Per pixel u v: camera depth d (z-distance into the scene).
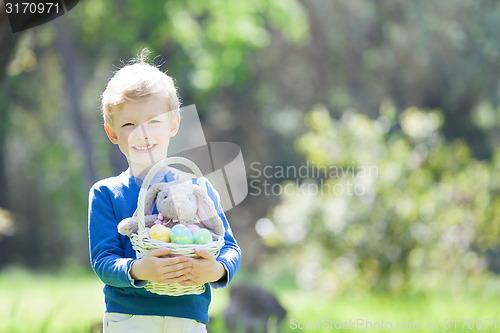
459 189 14.62
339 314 10.59
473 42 26.64
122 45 21.84
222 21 19.84
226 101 28.48
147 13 19.02
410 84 27.45
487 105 27.67
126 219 3.86
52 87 27.50
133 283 3.72
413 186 14.30
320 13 26.97
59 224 31.48
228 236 4.18
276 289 15.52
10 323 7.60
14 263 30.70
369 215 14.15
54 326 8.45
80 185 30.22
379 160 14.59
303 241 14.54
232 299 9.05
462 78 26.77
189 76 22.06
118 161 22.86
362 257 14.09
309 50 27.75
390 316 10.18
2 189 29.47
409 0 26.28
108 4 21.48
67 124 29.33
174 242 3.73
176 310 3.96
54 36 23.62
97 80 26.17
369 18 26.66
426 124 15.05
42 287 15.73
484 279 14.25
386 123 15.57
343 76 28.09
